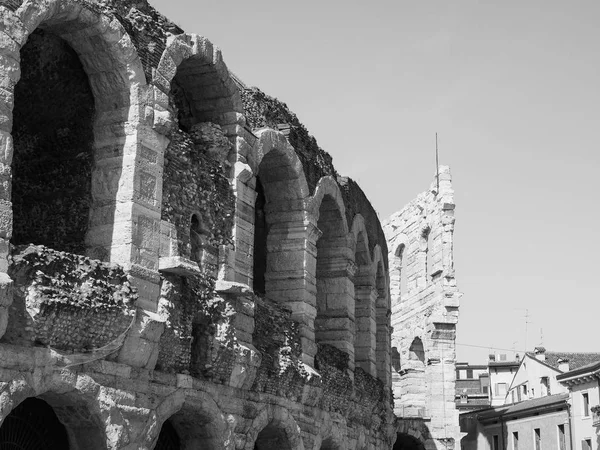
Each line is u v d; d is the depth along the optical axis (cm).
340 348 3984
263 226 3634
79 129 2584
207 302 2744
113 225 2484
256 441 3262
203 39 2905
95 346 2275
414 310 6712
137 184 2506
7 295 2008
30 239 2575
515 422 7556
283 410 3180
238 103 3095
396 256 7256
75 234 2528
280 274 3525
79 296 2209
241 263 3003
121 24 2527
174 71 2719
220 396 2781
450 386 6172
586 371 6475
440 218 6369
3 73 2133
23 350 2080
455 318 6194
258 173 3538
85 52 2522
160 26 2756
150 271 2505
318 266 4066
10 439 2264
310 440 3428
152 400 2461
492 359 11531
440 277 6306
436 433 6106
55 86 2627
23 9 2209
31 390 2095
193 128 2967
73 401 2244
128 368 2381
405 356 6762
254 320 3072
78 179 2558
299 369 3291
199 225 2838
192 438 2773
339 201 4003
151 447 2450
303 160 3656
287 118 3666
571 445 6638
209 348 2738
